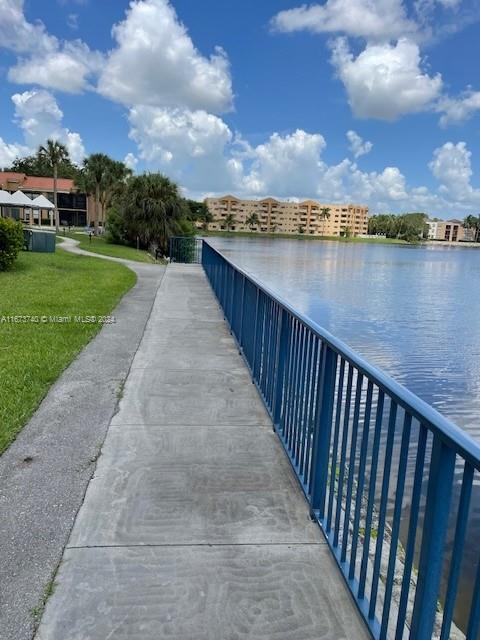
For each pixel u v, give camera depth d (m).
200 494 2.57
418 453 1.47
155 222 33.00
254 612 1.79
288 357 3.12
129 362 4.89
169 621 1.73
